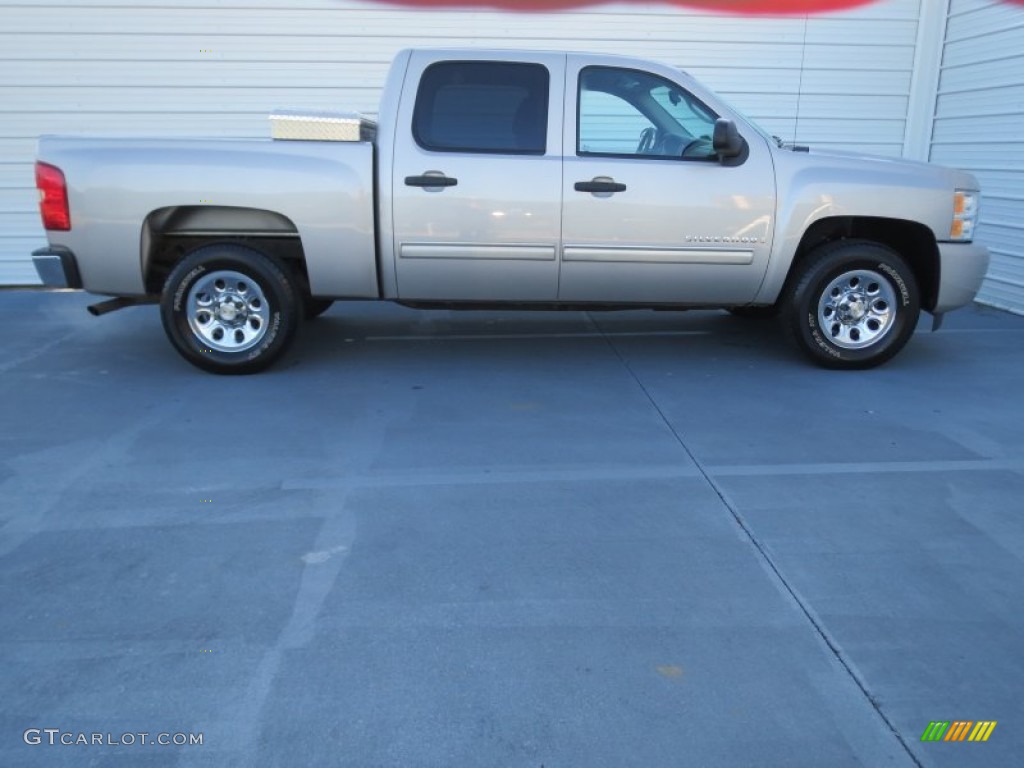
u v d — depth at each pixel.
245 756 2.31
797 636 2.84
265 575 3.21
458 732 2.40
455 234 5.45
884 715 2.47
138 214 5.31
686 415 5.01
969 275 5.75
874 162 5.63
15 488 3.96
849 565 3.29
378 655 2.74
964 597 3.08
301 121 5.39
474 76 5.45
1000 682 2.62
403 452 4.43
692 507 3.79
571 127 5.47
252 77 8.70
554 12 8.67
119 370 5.92
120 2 8.42
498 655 2.74
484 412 5.06
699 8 8.72
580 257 5.51
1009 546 3.44
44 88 8.58
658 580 3.18
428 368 6.02
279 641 2.81
